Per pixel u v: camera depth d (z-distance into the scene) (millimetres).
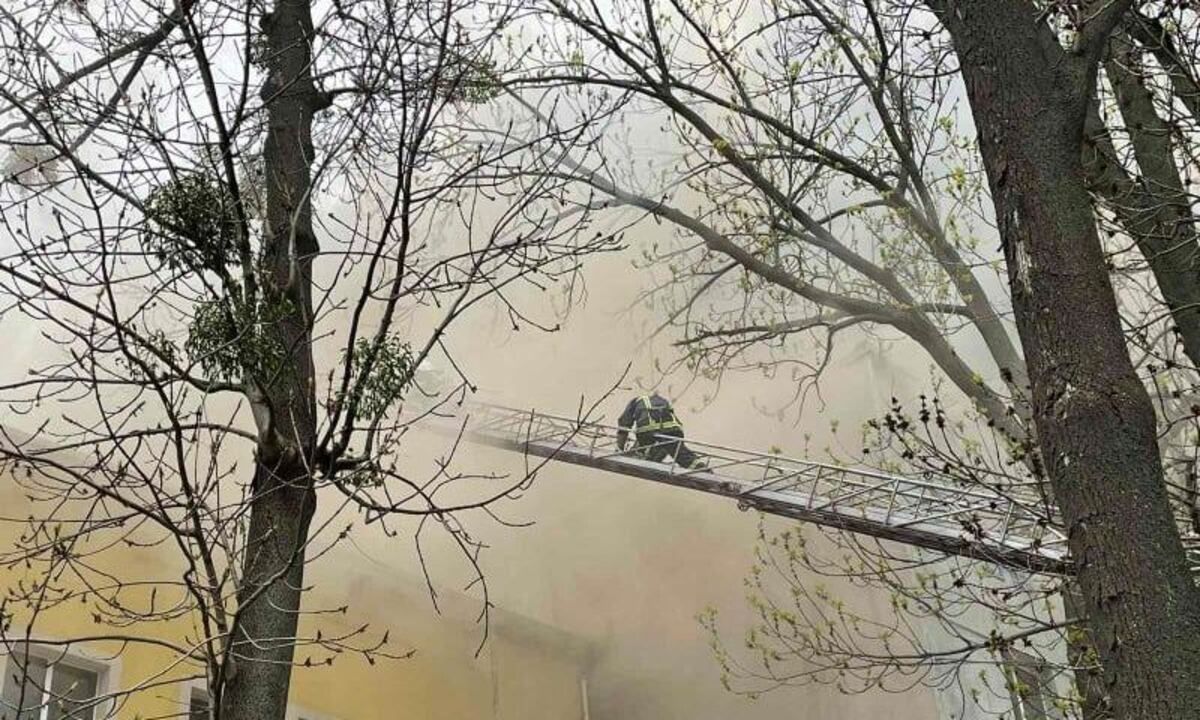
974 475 6871
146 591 8539
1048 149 3809
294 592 4160
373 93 4820
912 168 8234
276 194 5020
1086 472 3299
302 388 4523
